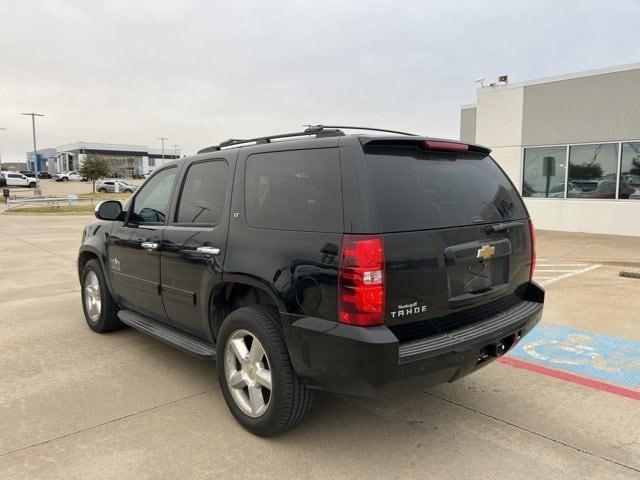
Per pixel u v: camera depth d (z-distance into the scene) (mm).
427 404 3871
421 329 2992
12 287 8055
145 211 4684
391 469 3008
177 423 3541
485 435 3406
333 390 2947
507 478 2924
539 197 14562
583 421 3602
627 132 12750
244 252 3361
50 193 48719
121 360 4758
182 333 4301
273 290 3107
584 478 2928
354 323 2740
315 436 3377
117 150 101312
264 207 3361
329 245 2865
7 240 14531
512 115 14844
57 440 3301
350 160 2918
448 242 3076
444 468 3020
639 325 5887
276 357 3129
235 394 3486
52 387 4133
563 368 4594
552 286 7957
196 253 3764
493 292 3395
